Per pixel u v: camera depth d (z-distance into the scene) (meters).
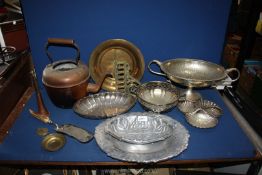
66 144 0.92
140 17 1.14
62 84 0.97
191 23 1.17
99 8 1.11
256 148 0.93
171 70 1.13
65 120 1.04
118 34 1.18
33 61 1.24
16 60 1.28
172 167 1.21
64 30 1.16
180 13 1.14
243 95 1.80
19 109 1.21
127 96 1.14
